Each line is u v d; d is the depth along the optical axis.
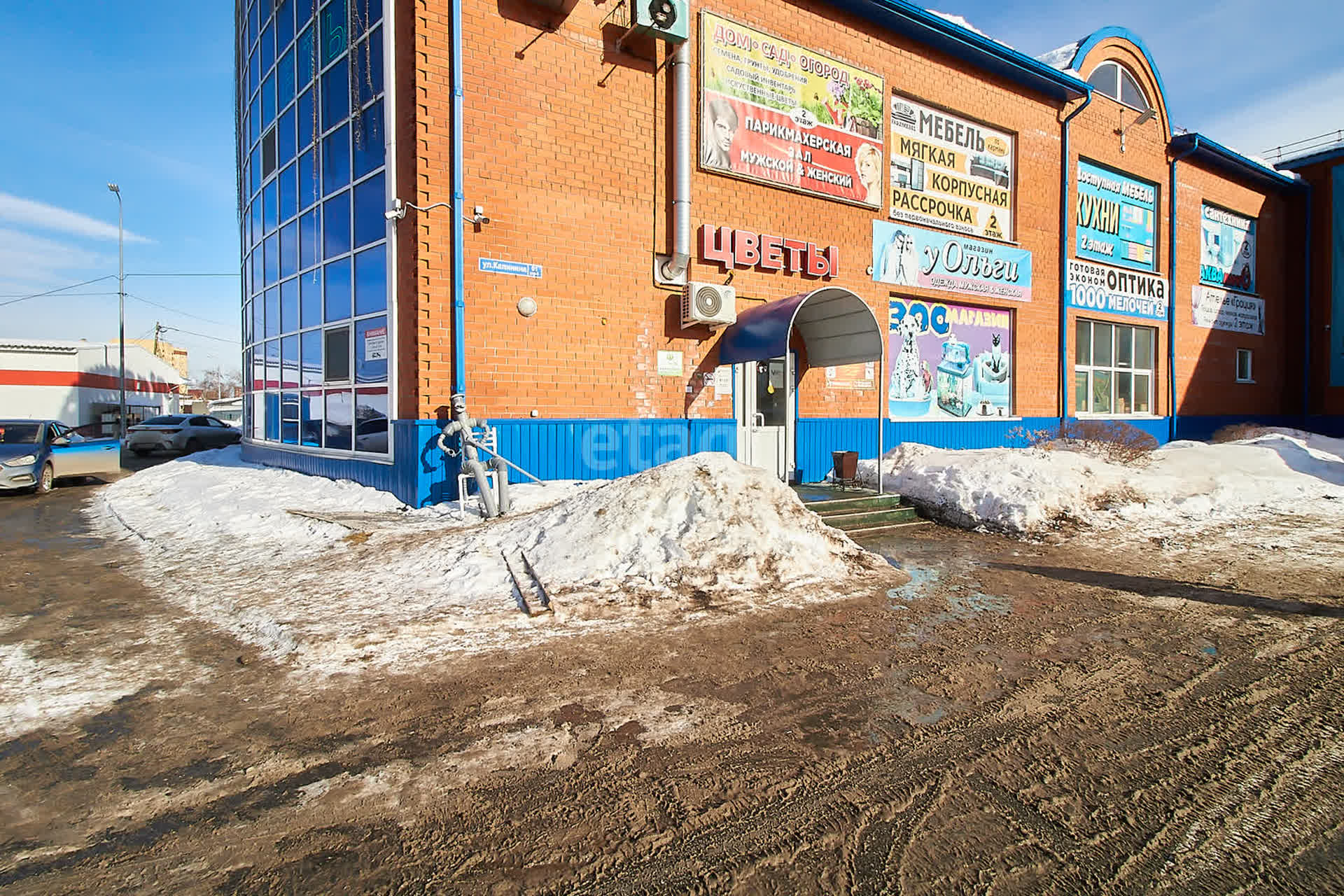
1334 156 19.55
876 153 11.77
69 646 4.55
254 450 13.99
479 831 2.58
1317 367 20.14
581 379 9.20
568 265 9.06
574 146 9.06
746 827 2.61
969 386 13.30
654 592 5.47
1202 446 13.71
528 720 3.50
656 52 9.59
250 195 14.07
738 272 10.38
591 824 2.62
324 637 4.49
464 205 8.41
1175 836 2.56
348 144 9.73
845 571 6.33
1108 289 15.43
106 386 35.44
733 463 6.91
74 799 2.79
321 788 2.87
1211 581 6.34
